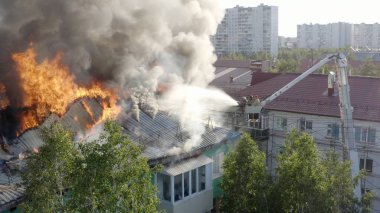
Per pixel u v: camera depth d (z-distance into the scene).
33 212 8.73
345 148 18.67
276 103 27.50
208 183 18.41
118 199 9.00
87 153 8.89
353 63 63.84
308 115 26.05
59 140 8.95
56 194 9.08
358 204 13.45
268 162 26.59
